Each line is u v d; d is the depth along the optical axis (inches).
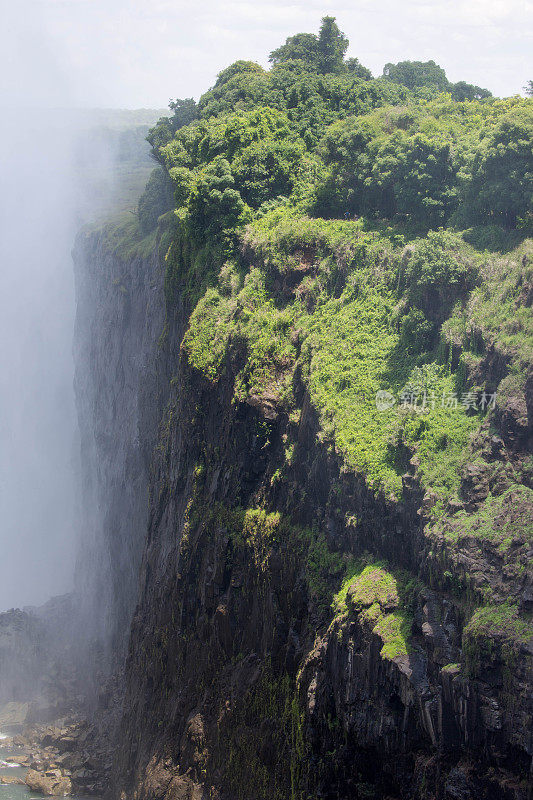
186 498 3853.3
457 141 3373.5
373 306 3196.4
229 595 3309.5
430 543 2356.1
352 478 2751.0
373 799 2368.4
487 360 2615.7
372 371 2997.0
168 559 3919.8
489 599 2132.1
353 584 2559.1
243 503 3405.5
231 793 2930.6
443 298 2935.5
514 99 3949.3
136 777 3636.8
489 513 2288.4
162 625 3784.5
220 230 4050.2
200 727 3198.8
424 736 2217.0
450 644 2202.3
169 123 6875.0
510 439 2380.7
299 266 3570.4
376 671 2358.5
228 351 3587.6
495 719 2012.8
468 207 3132.4
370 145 3663.9
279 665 2903.5
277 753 2763.3
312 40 6131.9
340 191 3833.7
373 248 3329.2
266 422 3314.5
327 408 2960.1
